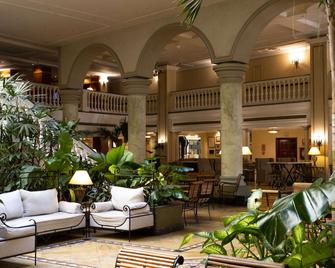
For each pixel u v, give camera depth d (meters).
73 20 13.25
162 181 8.83
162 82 21.09
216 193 12.19
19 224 6.27
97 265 5.96
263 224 2.98
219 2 11.55
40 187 8.49
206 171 18.45
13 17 12.98
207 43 11.81
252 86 17.73
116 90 24.86
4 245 5.59
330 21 3.74
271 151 21.83
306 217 2.86
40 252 6.74
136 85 13.78
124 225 7.60
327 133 15.28
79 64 15.80
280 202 3.10
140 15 12.77
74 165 8.81
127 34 14.01
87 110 19.69
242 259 2.90
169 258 3.07
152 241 7.58
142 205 7.86
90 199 8.98
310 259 3.14
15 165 8.70
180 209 8.75
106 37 14.60
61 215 7.36
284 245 3.50
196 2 4.54
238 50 11.31
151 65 13.91
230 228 3.75
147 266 3.14
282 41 16.64
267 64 19.23
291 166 17.16
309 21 14.07
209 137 22.84
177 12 12.39
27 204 7.15
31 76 22.11
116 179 9.09
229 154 11.52
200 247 7.06
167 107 20.81
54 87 18.88
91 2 11.70
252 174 18.61
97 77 23.70
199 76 21.41
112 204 8.23
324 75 15.41
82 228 7.97
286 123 16.55
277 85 16.95
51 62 20.23
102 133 20.27
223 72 11.48
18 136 9.27
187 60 20.17
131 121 13.82
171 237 7.95
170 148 20.69
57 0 11.55
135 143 13.75
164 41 13.68
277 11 11.03
